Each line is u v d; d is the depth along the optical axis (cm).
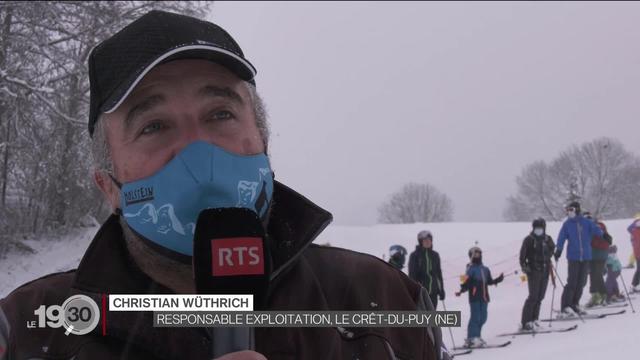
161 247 111
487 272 817
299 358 117
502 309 1115
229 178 111
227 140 117
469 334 804
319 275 136
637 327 583
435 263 873
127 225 117
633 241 1018
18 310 120
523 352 609
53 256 1470
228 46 124
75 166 1493
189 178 108
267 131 138
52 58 1487
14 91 1394
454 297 1469
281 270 122
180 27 119
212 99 117
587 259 876
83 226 1648
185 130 115
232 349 93
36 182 1520
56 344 114
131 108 116
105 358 110
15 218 1529
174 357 110
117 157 119
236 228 98
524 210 2728
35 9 1452
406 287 144
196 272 96
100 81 122
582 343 548
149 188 111
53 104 1474
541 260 848
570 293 876
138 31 119
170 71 116
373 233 2662
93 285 117
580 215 863
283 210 133
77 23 1565
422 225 2831
